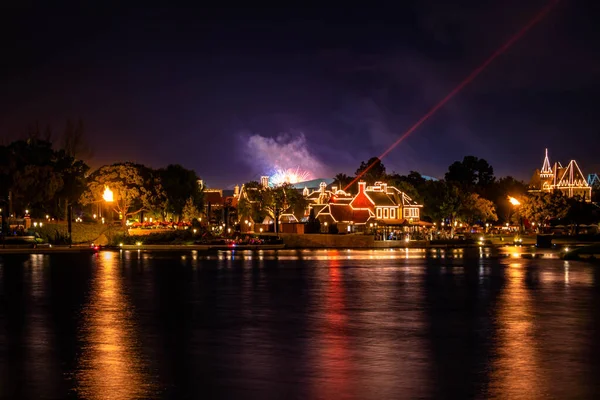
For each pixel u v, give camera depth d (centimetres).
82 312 3188
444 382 1916
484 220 17275
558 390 1828
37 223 9819
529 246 11288
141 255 7888
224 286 4381
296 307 3397
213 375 1995
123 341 2491
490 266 6244
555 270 5712
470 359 2197
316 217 14738
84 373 2014
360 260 7200
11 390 1830
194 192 14575
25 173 10256
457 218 16762
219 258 7406
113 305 3441
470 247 11094
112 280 4734
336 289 4209
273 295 3906
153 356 2241
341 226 14600
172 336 2589
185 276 5078
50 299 3672
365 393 1808
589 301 3612
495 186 19800
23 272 5344
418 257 7856
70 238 9719
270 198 14138
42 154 11162
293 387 1866
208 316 3081
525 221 15925
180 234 9981
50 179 10456
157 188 12019
